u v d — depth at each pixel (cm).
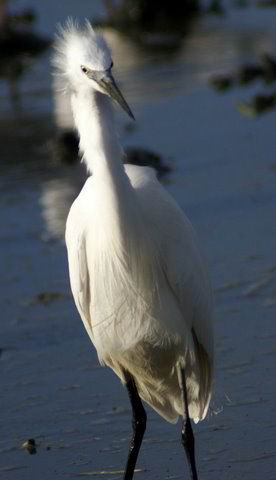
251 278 1240
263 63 2230
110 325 881
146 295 861
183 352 885
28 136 1939
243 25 2747
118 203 807
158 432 946
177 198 1547
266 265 1273
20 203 1591
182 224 875
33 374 1057
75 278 884
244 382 990
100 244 843
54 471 877
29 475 873
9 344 1130
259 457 865
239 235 1380
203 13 2938
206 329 898
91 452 905
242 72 2214
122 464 884
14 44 2661
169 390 925
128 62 2438
